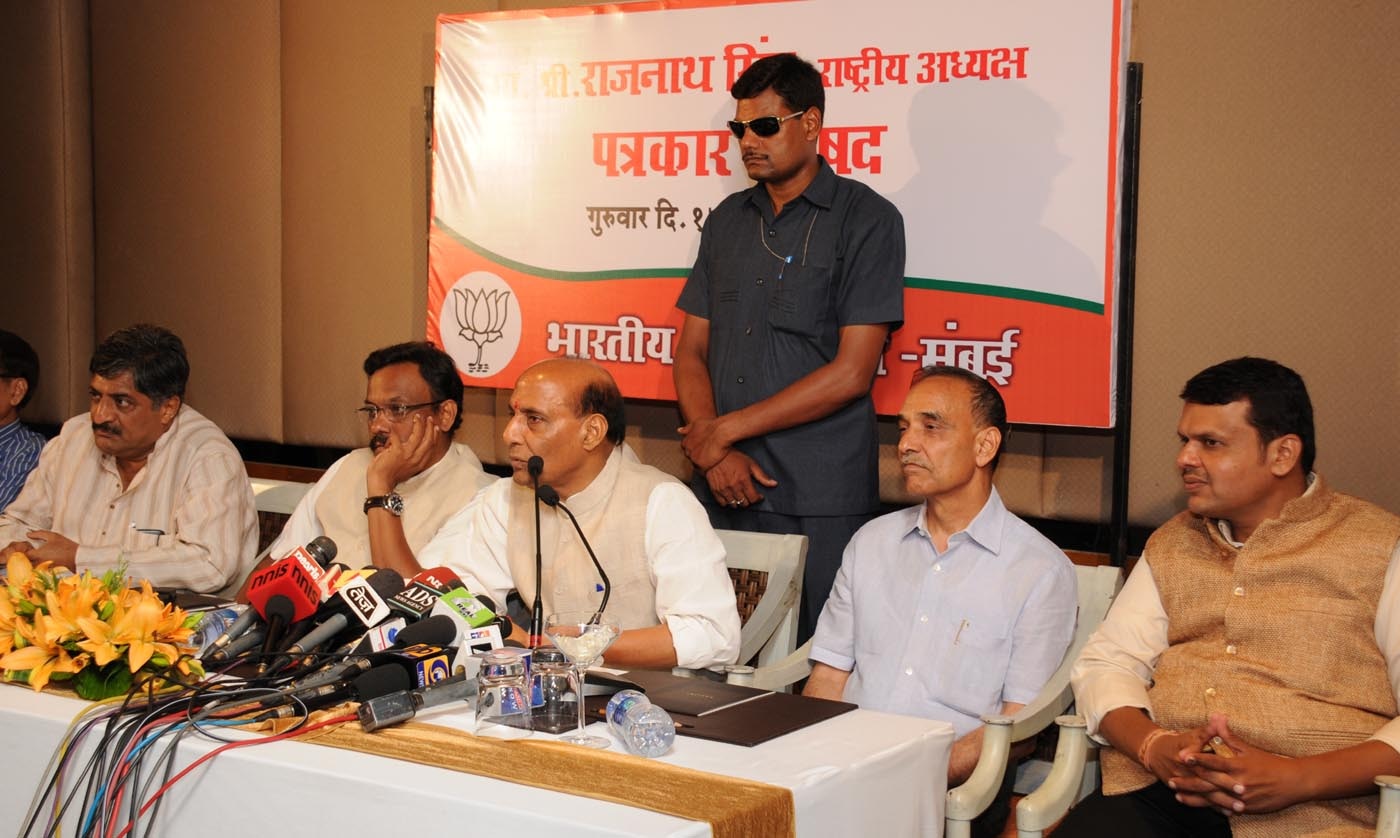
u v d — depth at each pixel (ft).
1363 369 11.66
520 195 14.57
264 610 7.56
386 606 7.50
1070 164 11.74
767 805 5.39
